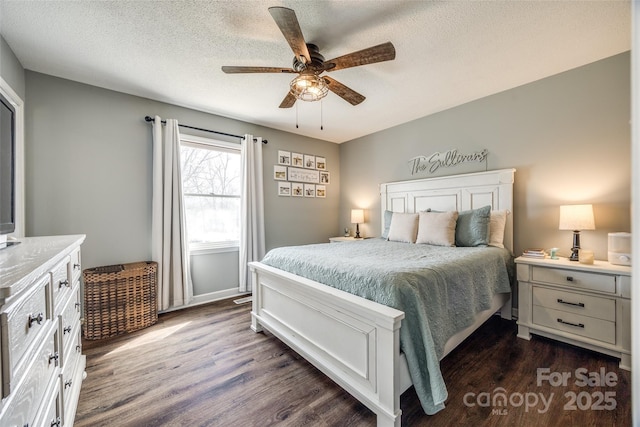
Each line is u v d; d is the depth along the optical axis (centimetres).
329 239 470
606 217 227
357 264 176
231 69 183
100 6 162
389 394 128
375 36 194
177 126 302
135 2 160
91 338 232
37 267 79
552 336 219
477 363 191
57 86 245
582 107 238
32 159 233
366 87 275
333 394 161
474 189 303
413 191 364
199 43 201
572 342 209
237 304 324
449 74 250
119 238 276
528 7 167
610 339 191
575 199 243
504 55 220
